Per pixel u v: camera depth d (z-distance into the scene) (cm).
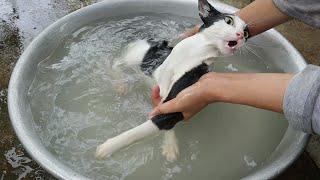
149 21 165
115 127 129
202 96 108
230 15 120
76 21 153
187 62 120
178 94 114
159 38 154
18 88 126
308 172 134
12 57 170
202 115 135
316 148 139
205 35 119
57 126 127
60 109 132
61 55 149
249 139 129
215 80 107
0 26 183
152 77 133
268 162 118
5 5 194
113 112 134
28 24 185
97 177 113
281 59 145
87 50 152
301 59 139
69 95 138
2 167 135
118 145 117
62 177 101
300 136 117
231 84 105
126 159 120
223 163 121
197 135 129
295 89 95
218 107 139
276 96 99
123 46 153
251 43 154
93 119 131
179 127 131
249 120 135
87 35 157
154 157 121
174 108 111
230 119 135
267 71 148
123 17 163
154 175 117
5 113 150
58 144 121
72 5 195
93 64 148
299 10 122
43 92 136
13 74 129
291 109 96
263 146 126
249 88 102
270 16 128
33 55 138
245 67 150
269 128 132
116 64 144
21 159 137
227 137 129
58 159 112
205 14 122
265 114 137
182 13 164
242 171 119
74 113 132
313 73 96
